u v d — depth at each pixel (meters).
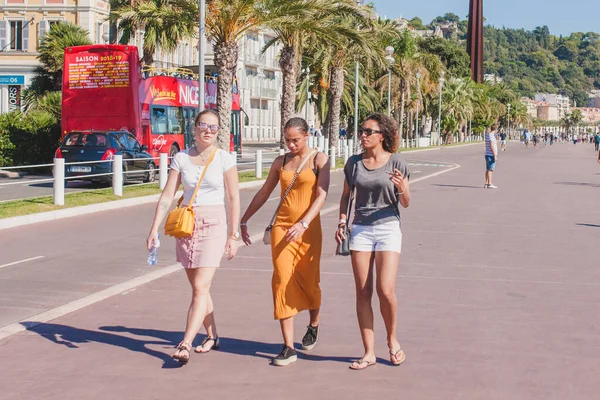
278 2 34.41
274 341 8.64
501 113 196.75
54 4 62.94
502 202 26.75
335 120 52.81
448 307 10.46
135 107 35.19
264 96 111.06
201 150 8.02
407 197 7.57
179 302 10.55
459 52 152.00
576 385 7.18
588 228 19.78
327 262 14.00
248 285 11.80
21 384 7.09
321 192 7.82
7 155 38.81
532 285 12.11
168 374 7.41
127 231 18.33
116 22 48.12
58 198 22.08
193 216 7.75
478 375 7.45
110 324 9.33
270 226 8.09
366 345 7.71
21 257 14.47
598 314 10.17
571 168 54.31
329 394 6.84
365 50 38.84
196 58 85.38
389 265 7.56
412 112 107.06
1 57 63.56
